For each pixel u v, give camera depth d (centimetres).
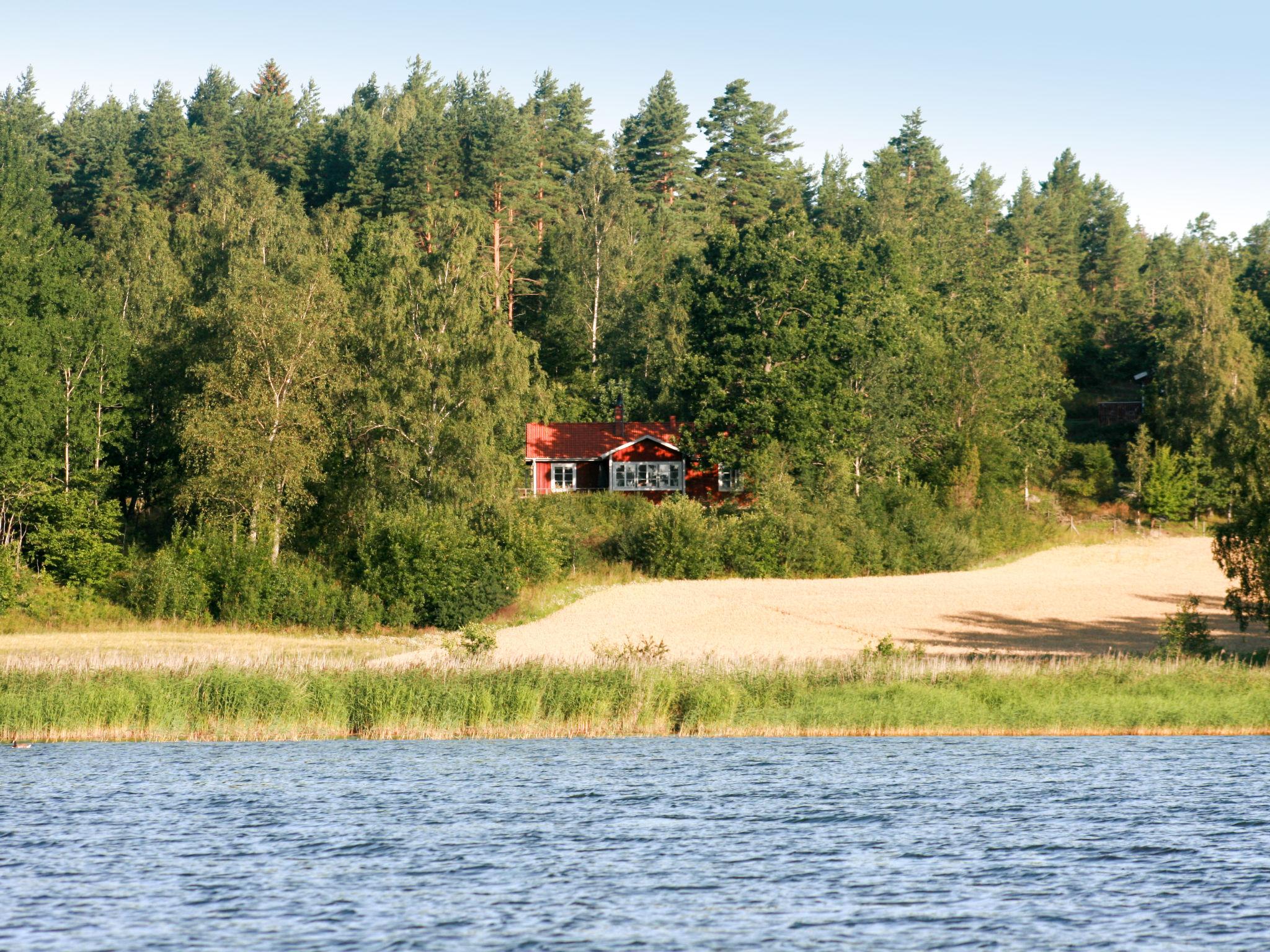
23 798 11012
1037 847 9419
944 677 16138
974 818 10356
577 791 11438
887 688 15638
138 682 14725
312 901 8062
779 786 11738
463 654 17625
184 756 13175
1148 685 15988
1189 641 18900
